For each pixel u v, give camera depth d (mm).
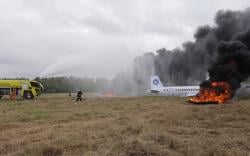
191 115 22062
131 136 13203
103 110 28594
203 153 10898
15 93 50406
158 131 14555
